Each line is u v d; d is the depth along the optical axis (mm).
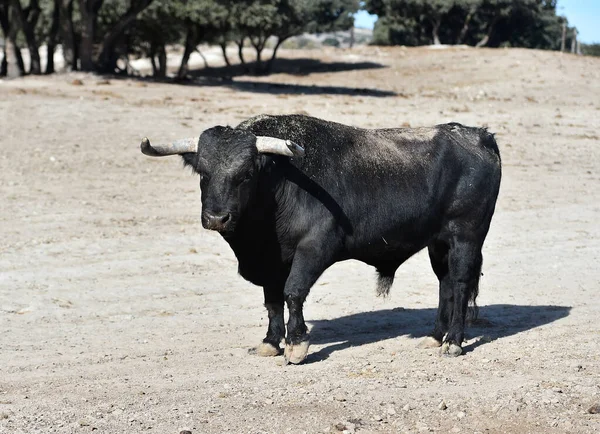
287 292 8906
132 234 16469
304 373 8633
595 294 12805
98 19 50719
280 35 62250
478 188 9680
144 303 12039
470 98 41656
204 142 8422
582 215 19469
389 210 9250
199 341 10062
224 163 8258
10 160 23219
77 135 26812
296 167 8773
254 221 8773
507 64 55938
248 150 8289
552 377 8406
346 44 152750
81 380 8438
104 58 46594
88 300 12133
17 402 7703
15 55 44969
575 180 23781
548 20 83750
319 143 9000
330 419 7230
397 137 9578
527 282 13648
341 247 9109
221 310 11719
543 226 18281
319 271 8984
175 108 32188
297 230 8844
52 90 36000
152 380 8414
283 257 9031
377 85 51062
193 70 67625
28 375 8625
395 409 7480
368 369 8766
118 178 22016
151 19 49938
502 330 10633
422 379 8406
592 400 7715
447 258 9906
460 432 6988
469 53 63844
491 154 9906
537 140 29719
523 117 34281
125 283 13117
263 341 9461
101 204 19062
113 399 7770
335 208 8930
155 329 10672
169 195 20391
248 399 7730
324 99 37500
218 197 8234
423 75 54781
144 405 7582
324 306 12055
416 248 9625
